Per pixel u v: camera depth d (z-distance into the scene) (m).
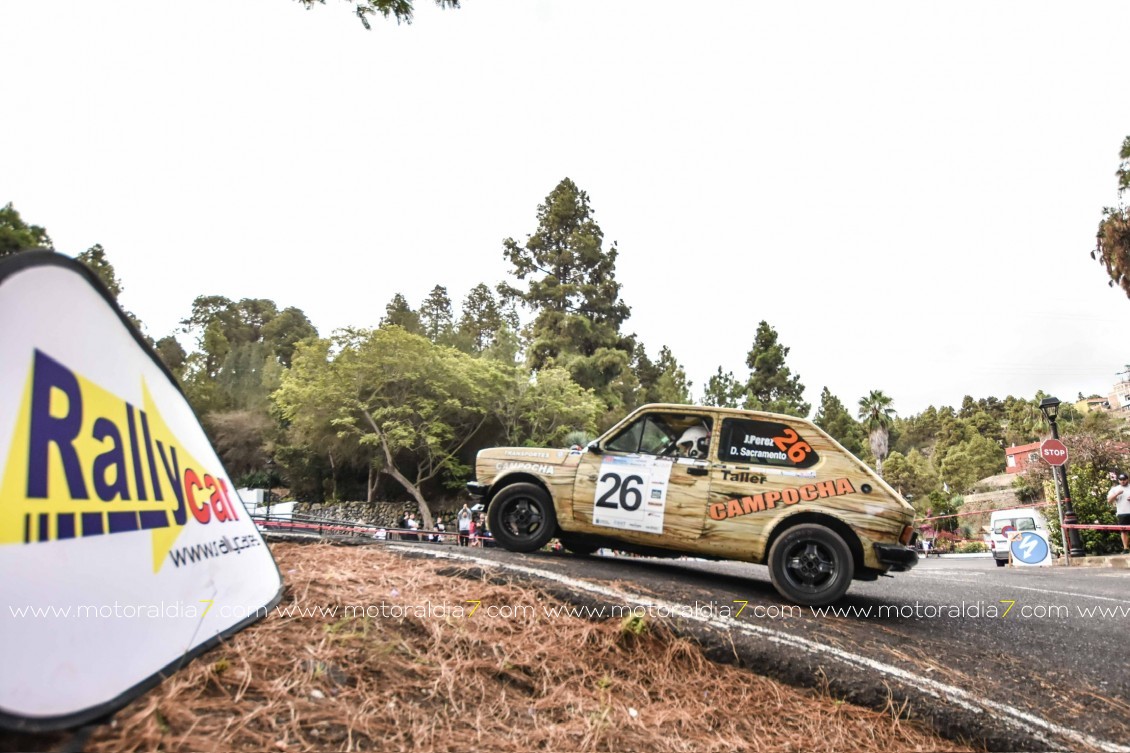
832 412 79.44
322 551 5.32
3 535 2.07
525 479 6.79
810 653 4.32
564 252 65.44
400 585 4.41
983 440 89.75
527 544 6.61
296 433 38.59
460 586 4.57
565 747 3.08
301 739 2.57
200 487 3.61
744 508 6.00
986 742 3.76
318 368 35.53
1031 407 103.00
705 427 6.43
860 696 4.00
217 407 51.94
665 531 6.16
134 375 3.26
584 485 6.47
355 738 2.69
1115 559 13.56
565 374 40.16
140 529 2.80
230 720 2.50
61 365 2.60
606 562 6.64
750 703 3.86
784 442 6.20
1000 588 8.16
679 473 6.25
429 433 35.50
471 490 6.85
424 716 3.01
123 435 2.94
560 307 64.50
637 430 6.59
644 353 73.38
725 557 6.05
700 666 4.12
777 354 71.88
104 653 2.29
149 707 2.36
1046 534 19.88
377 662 3.28
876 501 5.79
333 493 40.81
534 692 3.51
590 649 4.05
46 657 2.05
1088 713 4.08
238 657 2.95
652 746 3.26
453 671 3.43
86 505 2.51
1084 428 68.94
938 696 4.03
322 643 3.29
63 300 2.69
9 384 2.28
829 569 5.65
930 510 50.22
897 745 3.67
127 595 2.54
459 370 36.28
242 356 65.19
